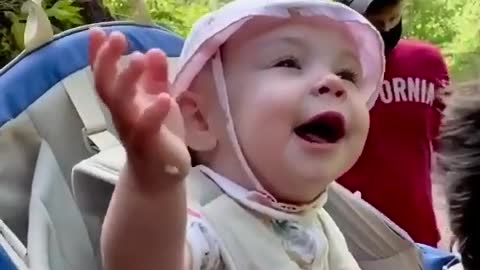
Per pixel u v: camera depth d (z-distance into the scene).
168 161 0.69
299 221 0.93
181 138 0.71
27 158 1.10
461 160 0.88
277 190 0.91
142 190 0.71
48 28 1.17
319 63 0.91
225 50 0.92
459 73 1.09
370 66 0.98
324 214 1.00
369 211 1.15
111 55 0.66
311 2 0.91
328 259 0.97
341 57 0.94
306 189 0.90
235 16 0.89
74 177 1.01
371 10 1.58
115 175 0.98
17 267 0.91
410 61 1.77
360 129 0.90
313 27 0.91
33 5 1.16
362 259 1.17
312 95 0.88
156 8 2.33
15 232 1.05
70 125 1.14
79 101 1.15
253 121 0.89
